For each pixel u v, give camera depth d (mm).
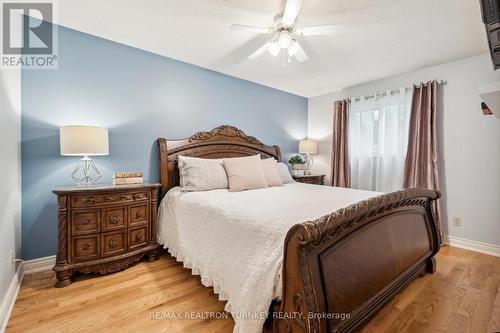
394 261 1625
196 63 3086
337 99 4184
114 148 2557
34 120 2127
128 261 2219
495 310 1625
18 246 1984
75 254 1963
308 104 4629
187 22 2178
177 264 2354
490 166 2674
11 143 1782
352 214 1212
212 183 2600
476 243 2760
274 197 2178
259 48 2443
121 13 2055
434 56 2785
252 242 1411
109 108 2520
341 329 1164
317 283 1091
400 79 3375
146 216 2361
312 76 3492
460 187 2873
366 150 3709
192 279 2043
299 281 1056
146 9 2000
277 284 1200
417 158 3074
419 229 2002
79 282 1970
